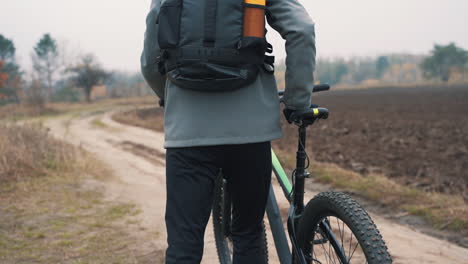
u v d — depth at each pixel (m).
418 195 4.99
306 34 1.52
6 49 100.94
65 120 24.94
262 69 1.64
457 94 49.66
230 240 2.51
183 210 1.62
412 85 113.88
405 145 10.14
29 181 5.71
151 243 3.62
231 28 1.52
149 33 1.72
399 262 3.20
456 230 3.94
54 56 104.00
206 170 1.64
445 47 147.25
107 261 3.22
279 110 1.67
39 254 3.34
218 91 1.57
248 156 1.65
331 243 1.64
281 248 2.10
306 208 1.71
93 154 9.10
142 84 75.44
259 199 1.79
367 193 5.26
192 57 1.53
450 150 9.17
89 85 73.44
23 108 34.84
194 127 1.58
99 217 4.37
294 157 7.83
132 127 17.58
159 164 8.28
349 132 13.37
